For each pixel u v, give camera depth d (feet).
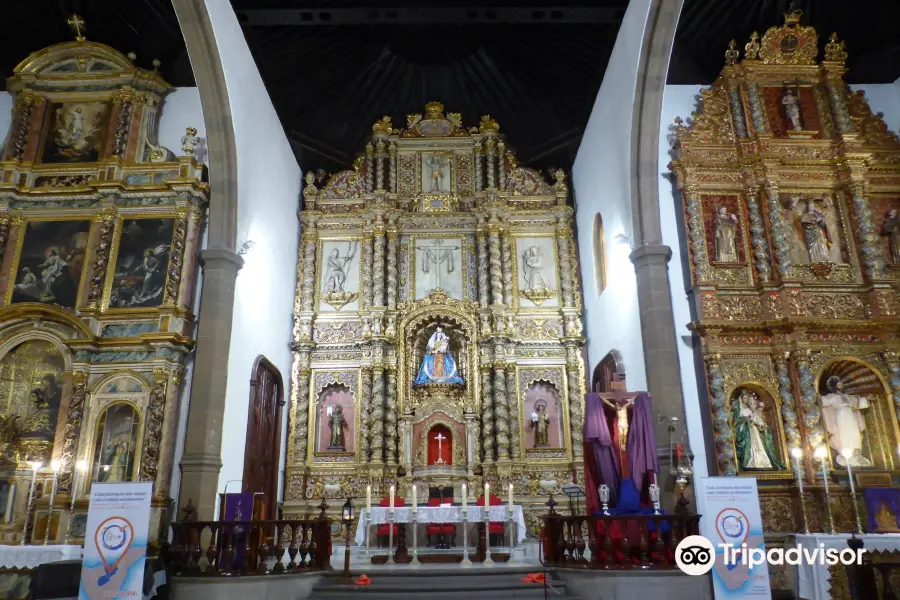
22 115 47.37
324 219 61.67
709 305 43.88
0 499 39.42
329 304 59.52
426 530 48.91
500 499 48.44
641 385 44.42
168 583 33.09
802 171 47.44
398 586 34.45
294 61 54.95
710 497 27.78
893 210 47.67
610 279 51.70
